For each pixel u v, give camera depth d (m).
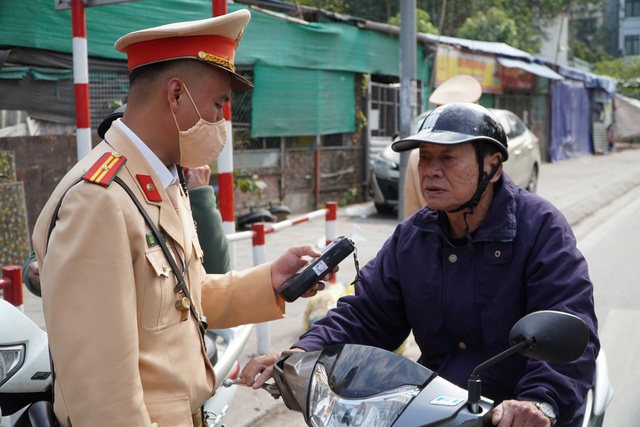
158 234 1.84
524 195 2.32
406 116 8.28
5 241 6.85
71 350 1.68
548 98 23.61
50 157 7.55
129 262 1.74
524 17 31.78
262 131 10.41
